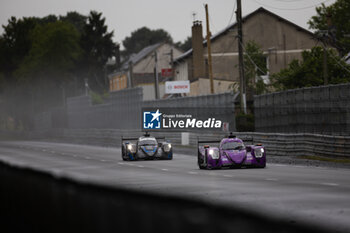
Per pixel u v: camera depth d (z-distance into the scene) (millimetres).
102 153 156750
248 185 57562
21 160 129250
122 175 78500
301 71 189750
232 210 35781
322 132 111500
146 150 116188
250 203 41969
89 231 25625
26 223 28094
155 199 39594
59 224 27375
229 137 90375
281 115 131125
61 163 114812
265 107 140875
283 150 117125
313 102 114750
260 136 127750
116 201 36344
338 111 105438
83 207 33188
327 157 103062
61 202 35375
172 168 91875
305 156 110688
